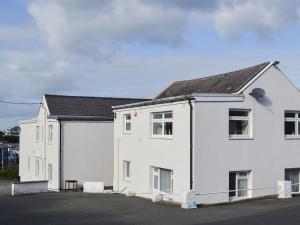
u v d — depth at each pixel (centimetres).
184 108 2073
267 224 1406
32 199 2505
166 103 2220
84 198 2483
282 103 2267
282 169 2256
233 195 2133
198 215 1664
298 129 2348
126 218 1636
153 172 2392
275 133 2241
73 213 1841
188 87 2705
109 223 1530
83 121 3244
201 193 2022
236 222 1465
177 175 2125
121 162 2750
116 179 2812
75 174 3212
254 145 2170
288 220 1470
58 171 3167
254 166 2167
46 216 1780
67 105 3441
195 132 2020
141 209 1905
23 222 1638
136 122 2550
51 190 3184
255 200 2083
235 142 2119
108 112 3466
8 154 6544
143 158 2467
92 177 3256
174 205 2020
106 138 3306
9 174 4872
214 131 2064
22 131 4312
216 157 2066
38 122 3722
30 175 3984
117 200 2323
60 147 3178
